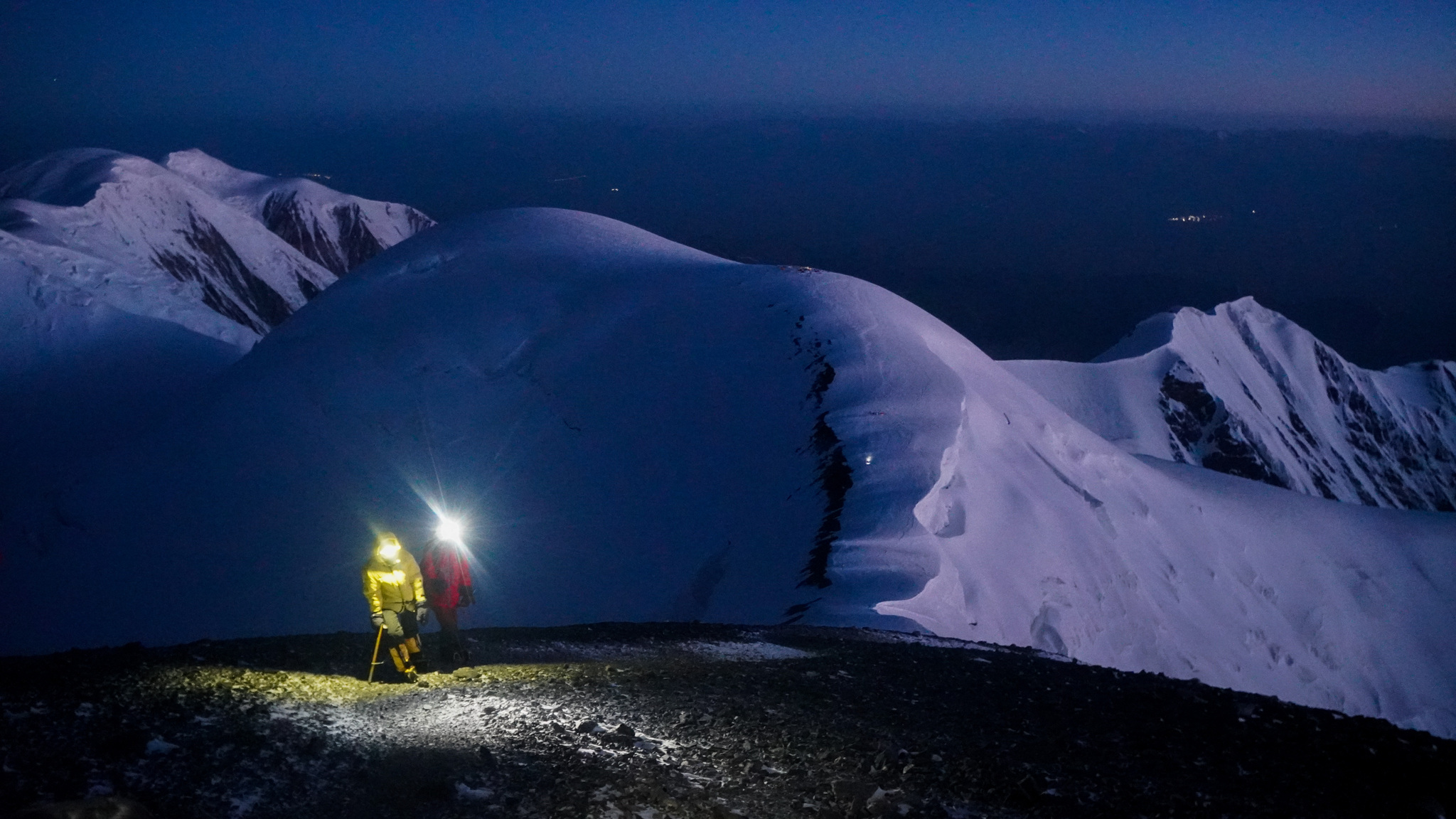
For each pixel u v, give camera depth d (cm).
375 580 1006
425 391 5878
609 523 4569
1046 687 1186
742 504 4397
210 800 552
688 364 5584
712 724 843
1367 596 6912
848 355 5472
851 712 936
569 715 842
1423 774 794
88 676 825
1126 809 653
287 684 894
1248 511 7212
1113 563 4897
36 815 437
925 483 4325
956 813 630
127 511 5375
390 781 631
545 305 6525
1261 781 749
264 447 5694
